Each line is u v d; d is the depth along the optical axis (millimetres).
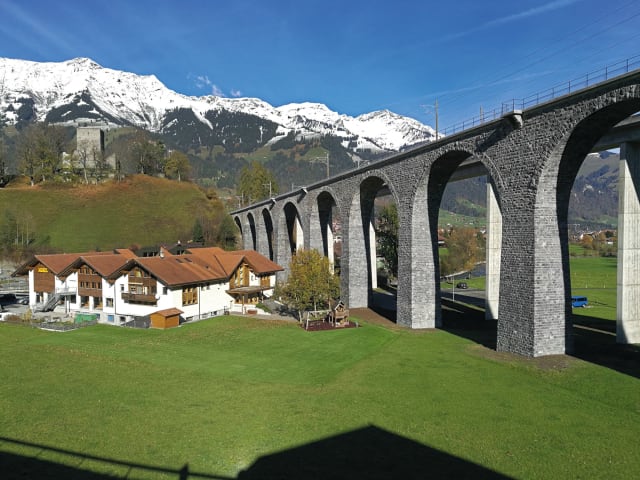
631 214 27656
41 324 41438
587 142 23203
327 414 18250
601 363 23234
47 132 121625
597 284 70000
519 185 25422
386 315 42031
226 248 96562
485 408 18469
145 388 22078
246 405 19469
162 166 138875
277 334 35344
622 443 15266
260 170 135250
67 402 20219
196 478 13602
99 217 99000
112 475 13805
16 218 86500
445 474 13609
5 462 14719
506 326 26312
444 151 31531
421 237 35312
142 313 42844
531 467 13891
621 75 19469
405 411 18375
